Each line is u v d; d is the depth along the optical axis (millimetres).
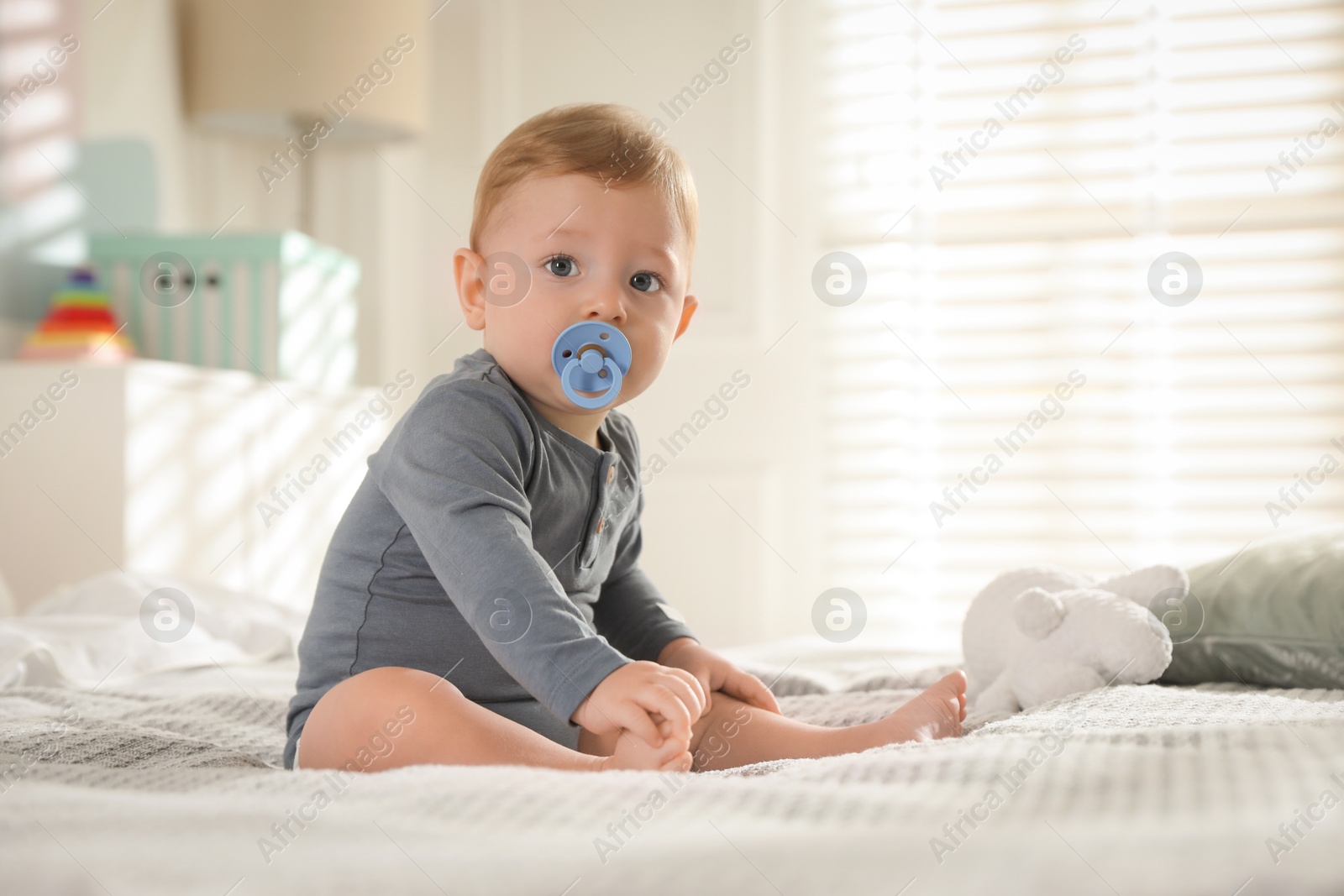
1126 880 411
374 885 441
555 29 3002
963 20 2844
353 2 2607
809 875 430
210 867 466
